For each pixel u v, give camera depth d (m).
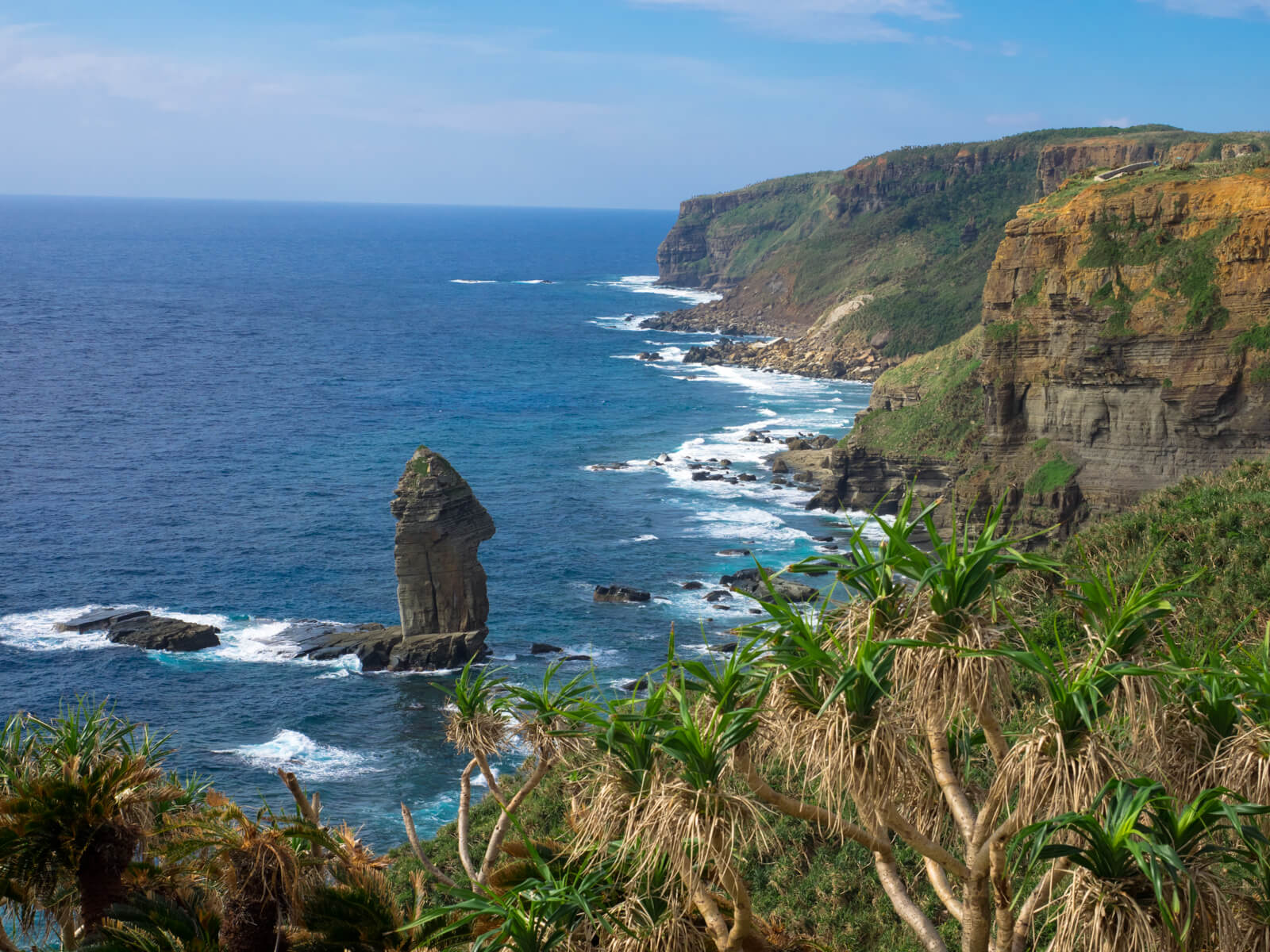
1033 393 75.38
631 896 9.13
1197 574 7.99
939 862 8.33
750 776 8.44
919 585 8.09
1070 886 7.44
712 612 72.19
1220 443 68.25
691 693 10.63
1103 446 72.56
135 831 12.88
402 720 57.31
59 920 13.48
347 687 60.88
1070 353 72.62
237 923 12.29
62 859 12.48
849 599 8.79
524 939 8.95
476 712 13.24
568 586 77.31
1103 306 70.31
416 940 12.27
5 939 13.52
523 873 11.16
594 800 8.92
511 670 62.25
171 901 13.16
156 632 65.88
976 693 7.84
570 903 8.93
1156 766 8.45
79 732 13.85
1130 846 6.89
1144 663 8.57
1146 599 7.95
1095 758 7.29
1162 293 68.69
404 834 46.31
